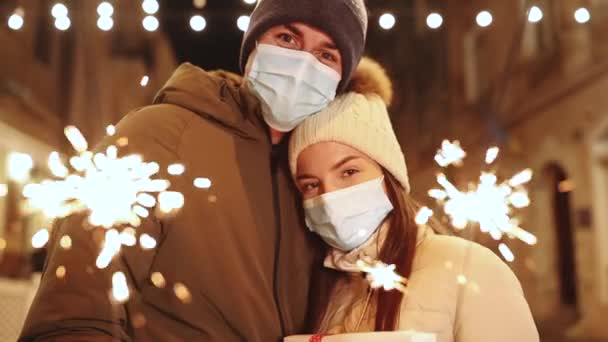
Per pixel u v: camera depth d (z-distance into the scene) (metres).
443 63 18.48
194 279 2.05
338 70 2.39
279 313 2.29
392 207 2.35
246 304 2.09
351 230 2.30
